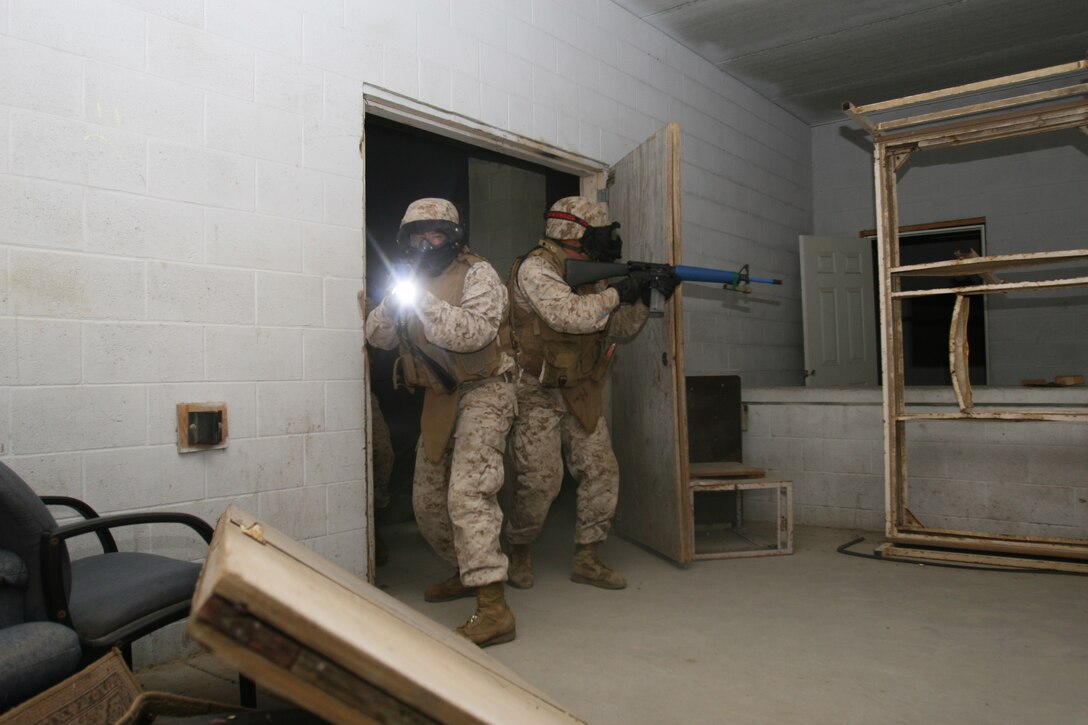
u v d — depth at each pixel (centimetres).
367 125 443
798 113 709
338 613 91
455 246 276
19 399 224
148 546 251
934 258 707
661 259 361
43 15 231
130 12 250
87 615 159
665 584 343
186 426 259
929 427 434
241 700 188
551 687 229
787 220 694
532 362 315
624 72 483
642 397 397
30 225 227
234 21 278
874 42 554
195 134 266
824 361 664
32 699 133
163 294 256
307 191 299
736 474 419
